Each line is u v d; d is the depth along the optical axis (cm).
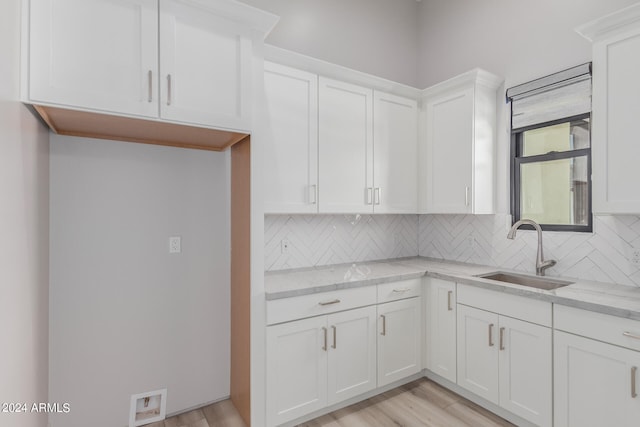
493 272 256
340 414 220
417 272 259
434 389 250
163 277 215
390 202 279
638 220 204
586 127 230
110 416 200
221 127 179
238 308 220
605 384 165
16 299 123
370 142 266
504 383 208
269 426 195
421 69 347
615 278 213
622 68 176
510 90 268
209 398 231
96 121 162
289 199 225
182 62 167
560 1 241
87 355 193
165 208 216
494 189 277
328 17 292
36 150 152
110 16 149
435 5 333
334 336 216
